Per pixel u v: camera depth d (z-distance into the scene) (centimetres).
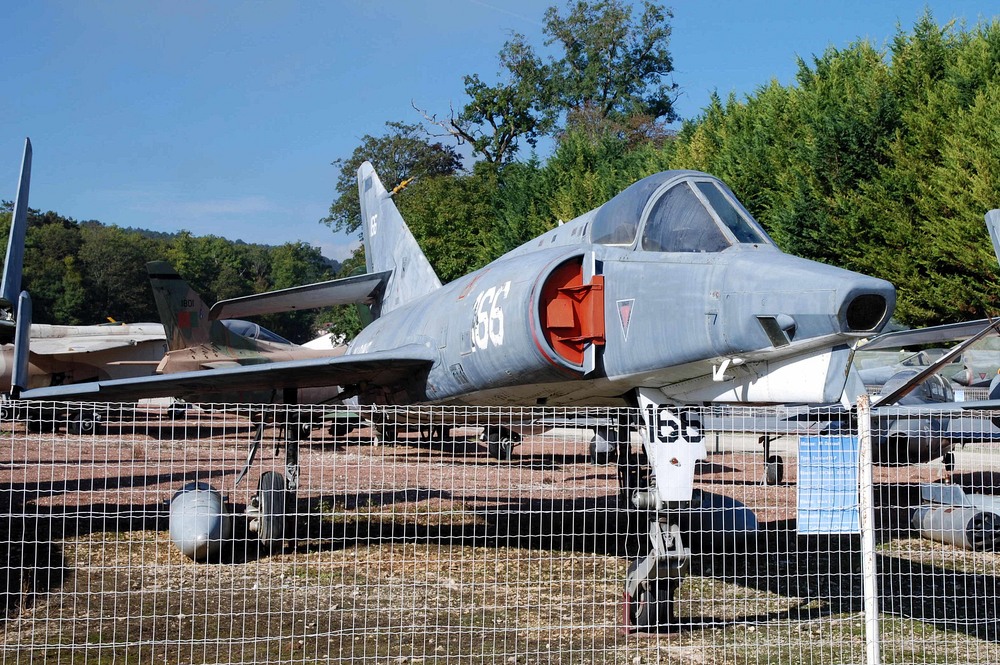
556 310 734
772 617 675
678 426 665
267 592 752
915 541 993
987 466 1655
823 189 2555
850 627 644
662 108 5581
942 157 2362
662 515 656
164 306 2455
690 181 716
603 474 1587
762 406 718
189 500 903
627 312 698
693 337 637
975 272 2236
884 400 633
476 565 865
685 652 588
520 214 3888
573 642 608
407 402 1020
